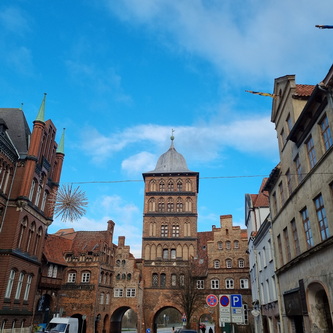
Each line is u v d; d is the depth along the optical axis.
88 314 57.97
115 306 65.19
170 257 71.94
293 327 23.73
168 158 87.50
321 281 17.59
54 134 42.47
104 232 68.94
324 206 17.69
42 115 36.34
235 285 61.81
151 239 74.19
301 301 20.64
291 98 23.77
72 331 37.53
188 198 78.38
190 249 72.75
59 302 58.53
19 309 32.47
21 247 33.00
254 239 40.22
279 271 26.81
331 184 17.12
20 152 34.97
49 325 36.84
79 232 70.00
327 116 17.38
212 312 61.25
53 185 41.97
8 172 32.91
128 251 69.12
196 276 65.19
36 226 36.59
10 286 31.00
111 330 66.50
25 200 32.41
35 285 36.38
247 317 58.16
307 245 20.91
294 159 23.11
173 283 68.88
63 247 64.62
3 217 31.81
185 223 75.62
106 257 65.19
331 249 16.39
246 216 50.25
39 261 37.12
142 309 66.75
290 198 23.50
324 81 17.11
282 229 26.31
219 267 64.12
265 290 35.56
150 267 70.50
